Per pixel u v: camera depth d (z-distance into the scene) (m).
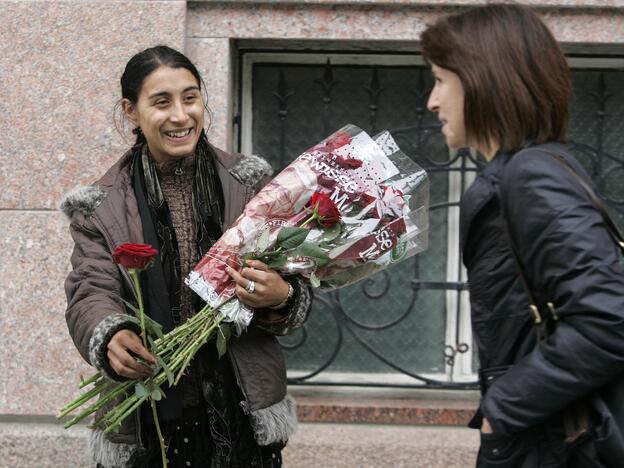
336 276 2.48
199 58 3.61
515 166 1.84
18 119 3.54
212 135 3.60
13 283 3.57
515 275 1.87
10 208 3.56
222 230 2.50
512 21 1.94
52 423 3.63
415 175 2.45
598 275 1.73
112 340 2.24
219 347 2.34
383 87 3.89
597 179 3.88
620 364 1.73
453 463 3.60
